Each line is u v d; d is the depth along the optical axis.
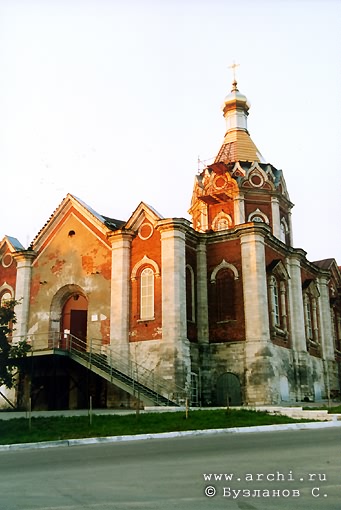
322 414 23.75
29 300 40.75
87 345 37.09
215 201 44.84
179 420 21.80
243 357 34.66
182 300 34.34
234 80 51.34
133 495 9.09
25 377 37.88
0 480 10.80
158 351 33.91
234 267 36.59
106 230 38.41
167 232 35.34
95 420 21.97
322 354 45.84
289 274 41.25
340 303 51.94
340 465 11.36
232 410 24.66
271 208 44.41
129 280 36.75
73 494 9.29
